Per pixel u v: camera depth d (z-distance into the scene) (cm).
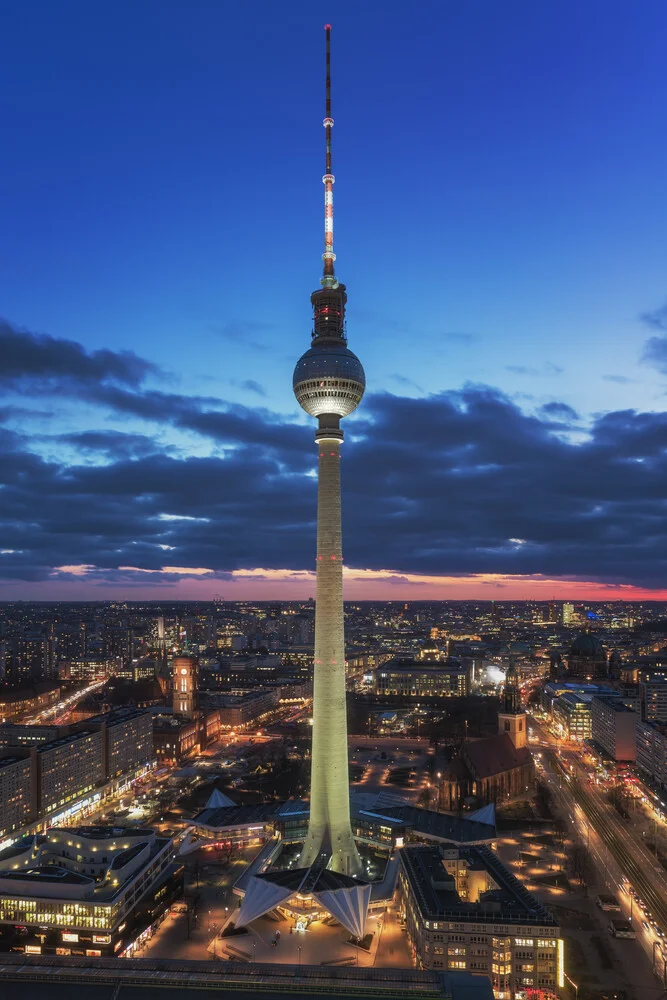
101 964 16938
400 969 16825
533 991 19512
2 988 16175
